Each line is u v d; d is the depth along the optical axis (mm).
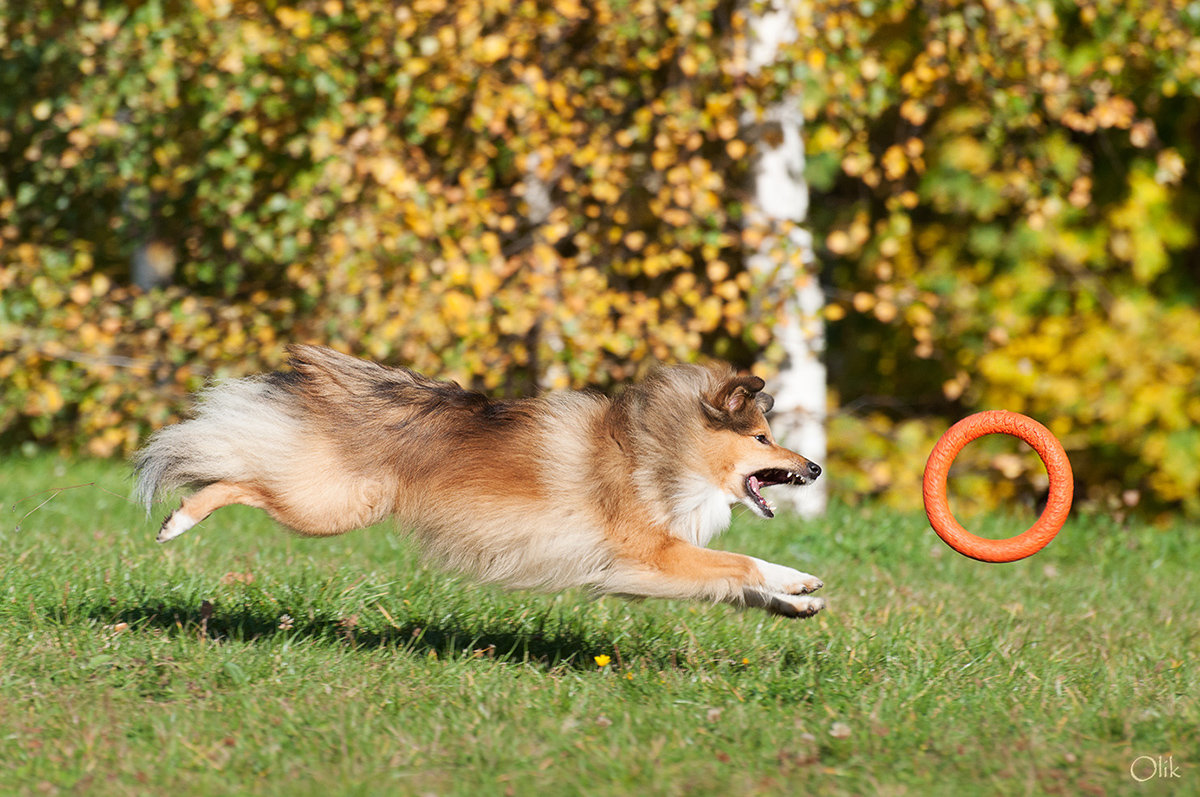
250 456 8750
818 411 18391
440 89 16406
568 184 17047
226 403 8953
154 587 10250
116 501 15375
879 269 18219
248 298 19781
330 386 8891
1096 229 23000
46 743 6941
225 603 9969
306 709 7578
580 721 7566
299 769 6785
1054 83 17344
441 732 7293
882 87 16688
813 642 9672
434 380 9195
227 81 16781
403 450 8703
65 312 18312
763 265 17562
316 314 17297
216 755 6930
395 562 11953
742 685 8359
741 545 14039
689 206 17141
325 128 15922
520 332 16188
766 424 8891
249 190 16953
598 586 8641
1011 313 20203
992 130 17922
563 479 8492
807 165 22922
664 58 16969
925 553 14594
